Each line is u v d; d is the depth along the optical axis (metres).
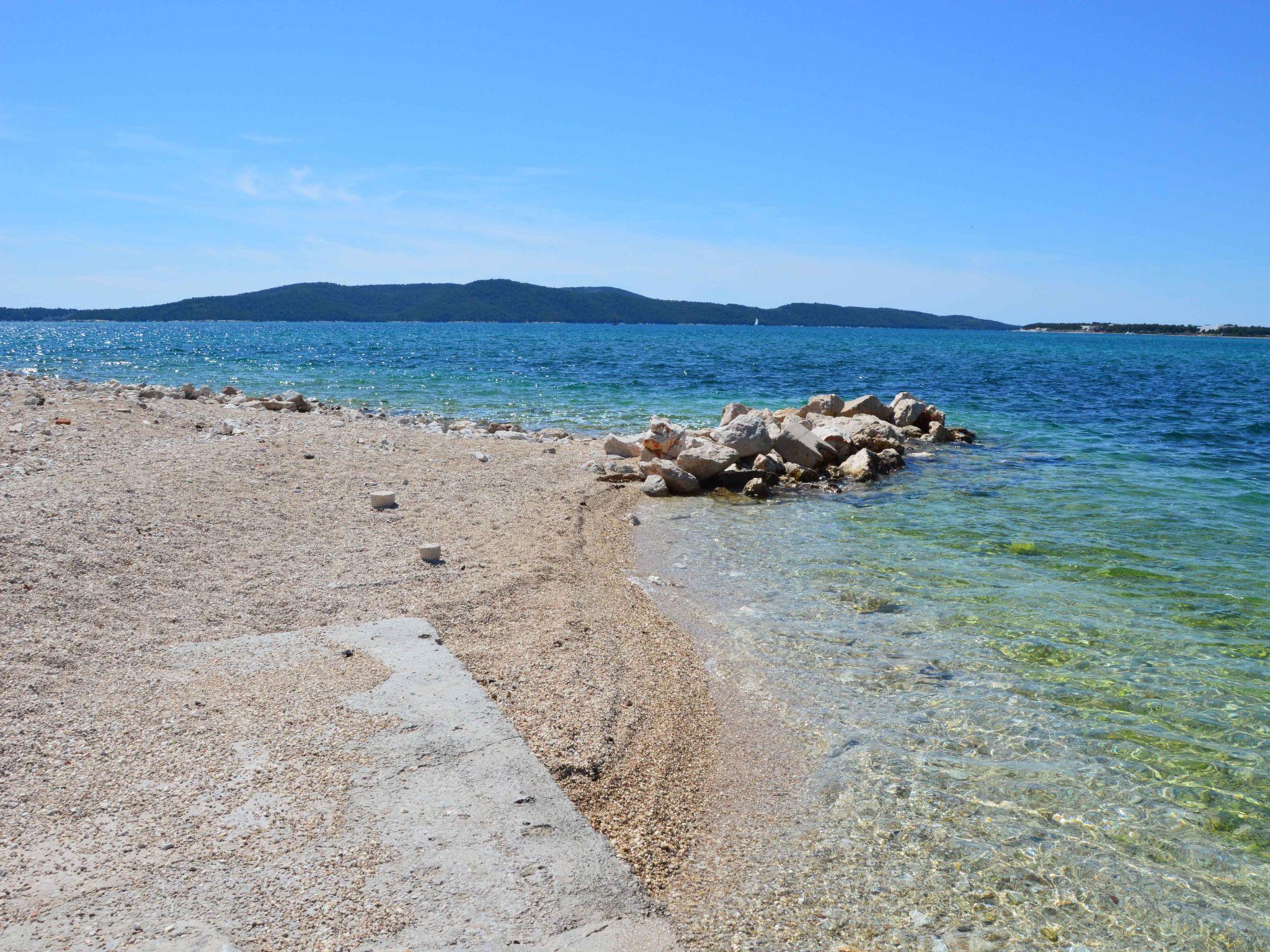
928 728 6.53
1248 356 91.50
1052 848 5.12
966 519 13.30
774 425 17.98
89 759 4.59
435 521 10.56
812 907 4.48
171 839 3.96
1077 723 6.68
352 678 5.77
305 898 3.63
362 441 15.25
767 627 8.53
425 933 3.50
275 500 10.41
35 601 6.44
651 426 16.80
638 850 4.78
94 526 8.18
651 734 6.07
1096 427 25.28
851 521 13.12
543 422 24.17
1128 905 4.64
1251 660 7.93
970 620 8.82
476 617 7.50
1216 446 21.67
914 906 4.54
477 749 4.98
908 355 75.56
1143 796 5.71
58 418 14.27
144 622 6.51
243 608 7.05
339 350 66.19
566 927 3.67
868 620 8.77
